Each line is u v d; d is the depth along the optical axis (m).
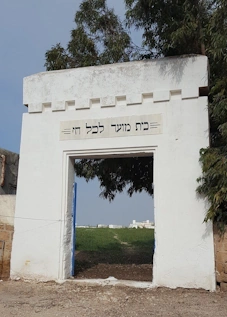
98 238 21.47
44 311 5.99
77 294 7.26
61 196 8.79
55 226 8.67
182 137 8.20
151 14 9.24
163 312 5.91
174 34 8.54
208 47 9.37
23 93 9.60
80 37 14.09
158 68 8.66
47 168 9.02
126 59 13.47
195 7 8.88
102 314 5.81
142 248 16.86
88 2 14.28
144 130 8.50
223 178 7.28
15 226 8.94
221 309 6.06
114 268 10.88
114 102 8.82
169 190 8.06
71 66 14.11
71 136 9.02
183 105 8.35
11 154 11.46
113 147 8.64
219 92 8.02
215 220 7.66
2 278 8.64
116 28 14.20
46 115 9.33
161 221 7.98
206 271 7.50
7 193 11.09
